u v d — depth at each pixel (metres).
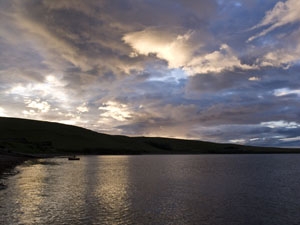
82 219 24.59
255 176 66.00
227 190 42.91
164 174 67.38
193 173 71.06
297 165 110.94
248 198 36.25
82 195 35.81
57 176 58.03
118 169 81.81
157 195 37.19
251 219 25.91
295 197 37.31
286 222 25.08
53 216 25.22
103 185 45.81
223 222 24.83
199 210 28.91
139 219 25.14
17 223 22.88
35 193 36.00
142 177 59.94
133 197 35.38
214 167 95.25
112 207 29.34
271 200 34.97
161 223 24.16
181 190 42.03
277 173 74.88
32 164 91.50
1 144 160.25
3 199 31.58
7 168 68.00
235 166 102.12
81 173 66.62
